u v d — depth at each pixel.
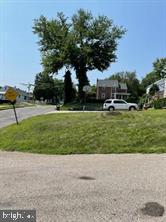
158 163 9.92
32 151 13.38
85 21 66.69
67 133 15.16
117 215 5.57
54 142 14.13
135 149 12.62
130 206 5.99
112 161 10.48
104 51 66.81
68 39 64.12
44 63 65.88
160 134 14.22
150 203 6.14
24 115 36.84
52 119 18.83
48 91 119.19
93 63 67.19
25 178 8.10
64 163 10.30
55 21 66.69
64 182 7.68
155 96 59.41
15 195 6.66
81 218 5.45
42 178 8.10
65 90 70.88
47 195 6.66
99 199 6.38
